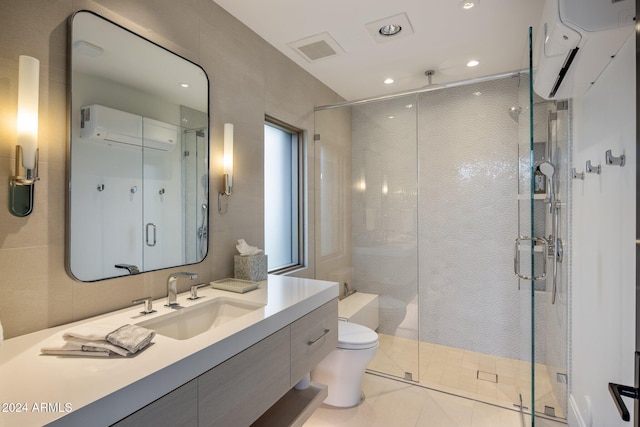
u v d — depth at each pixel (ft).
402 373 8.73
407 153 9.65
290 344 4.73
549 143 6.26
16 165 3.56
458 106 9.85
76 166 4.19
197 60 5.95
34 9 3.84
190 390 3.17
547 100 6.24
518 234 8.41
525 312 8.47
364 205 10.21
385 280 9.99
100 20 4.49
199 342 3.44
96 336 3.20
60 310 4.02
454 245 9.99
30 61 3.57
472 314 9.83
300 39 7.64
